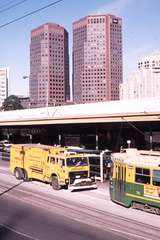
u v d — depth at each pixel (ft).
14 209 75.97
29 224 63.82
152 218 69.87
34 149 110.93
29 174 113.09
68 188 97.86
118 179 81.35
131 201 77.00
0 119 264.52
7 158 186.60
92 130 268.82
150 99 155.63
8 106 479.00
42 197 89.35
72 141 288.71
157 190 70.85
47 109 225.56
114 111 172.45
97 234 58.08
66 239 54.95
